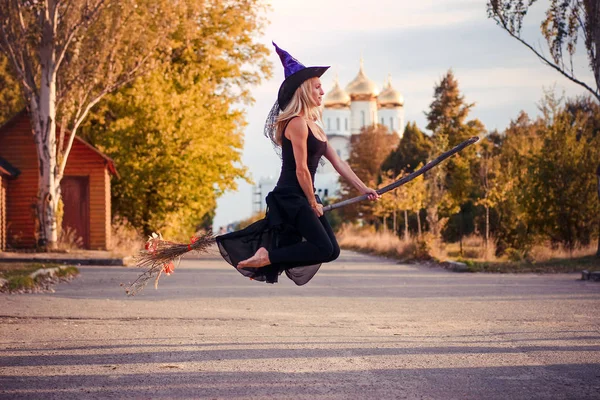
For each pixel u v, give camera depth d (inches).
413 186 1386.6
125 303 486.3
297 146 226.1
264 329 365.1
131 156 1336.1
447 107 2618.1
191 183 1387.8
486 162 1155.9
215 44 1576.0
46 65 1077.1
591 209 1002.7
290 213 225.9
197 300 515.8
